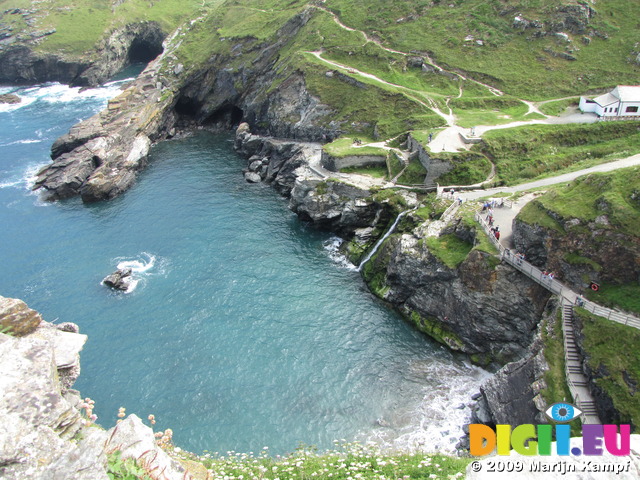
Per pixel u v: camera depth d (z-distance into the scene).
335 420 47.31
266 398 49.75
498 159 76.81
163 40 187.50
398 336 57.88
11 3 188.25
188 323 59.75
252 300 63.72
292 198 82.75
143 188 96.38
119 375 52.56
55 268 71.19
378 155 83.56
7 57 165.12
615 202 45.28
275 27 133.38
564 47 102.06
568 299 44.97
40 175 98.62
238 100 129.25
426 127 88.19
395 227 69.69
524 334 50.16
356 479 24.09
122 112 118.12
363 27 120.81
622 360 38.56
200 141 123.12
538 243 49.78
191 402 49.34
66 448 14.14
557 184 64.69
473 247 54.28
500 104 93.94
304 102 107.38
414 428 46.06
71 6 185.88
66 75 165.88
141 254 73.88
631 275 43.72
